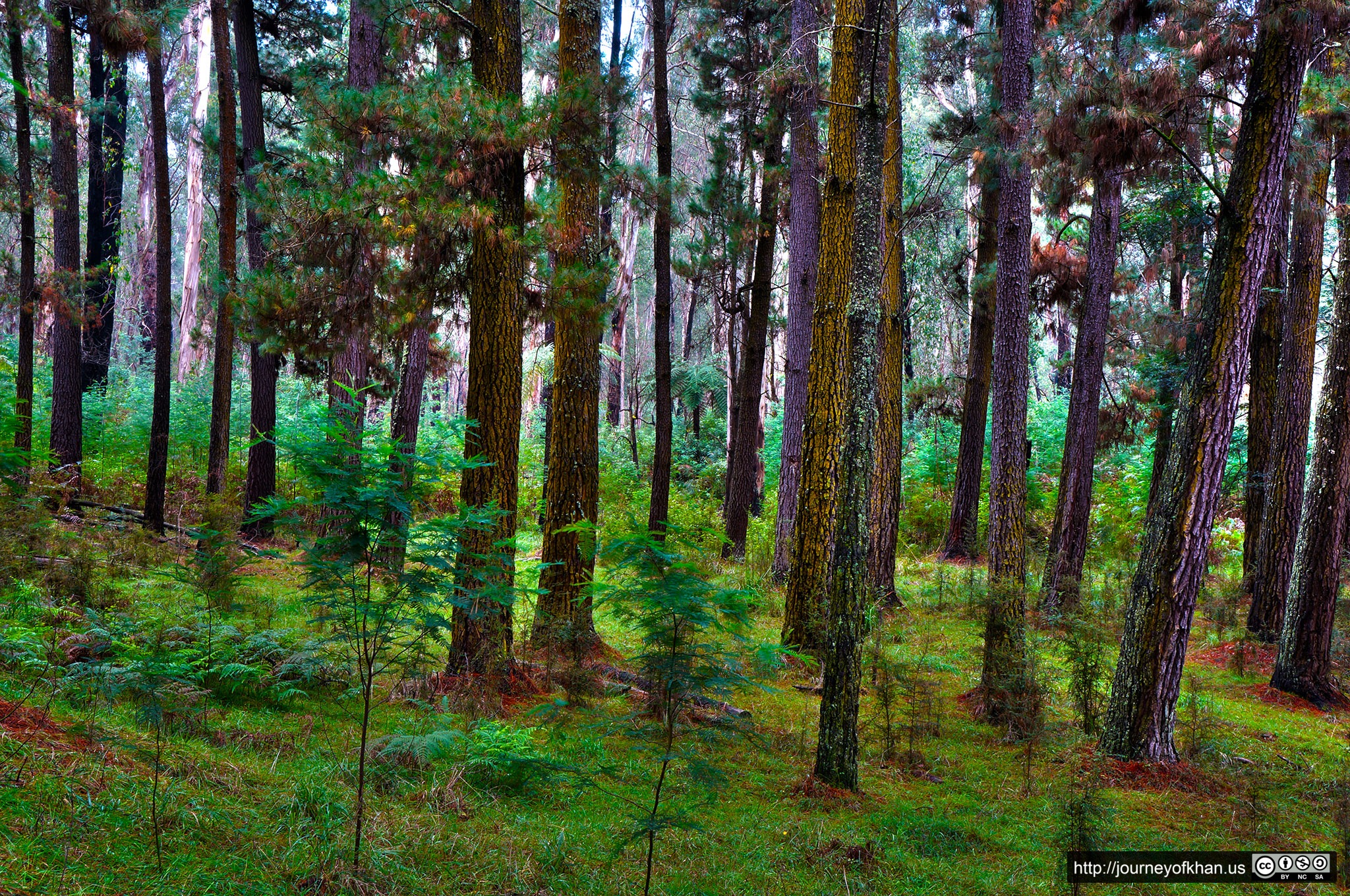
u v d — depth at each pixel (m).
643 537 3.78
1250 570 13.95
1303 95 9.97
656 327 12.22
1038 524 19.42
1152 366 15.38
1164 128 8.70
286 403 19.86
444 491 12.74
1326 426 9.84
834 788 5.77
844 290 9.75
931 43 20.52
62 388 13.70
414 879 3.67
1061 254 17.55
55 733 4.28
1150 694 7.03
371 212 7.85
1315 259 11.73
